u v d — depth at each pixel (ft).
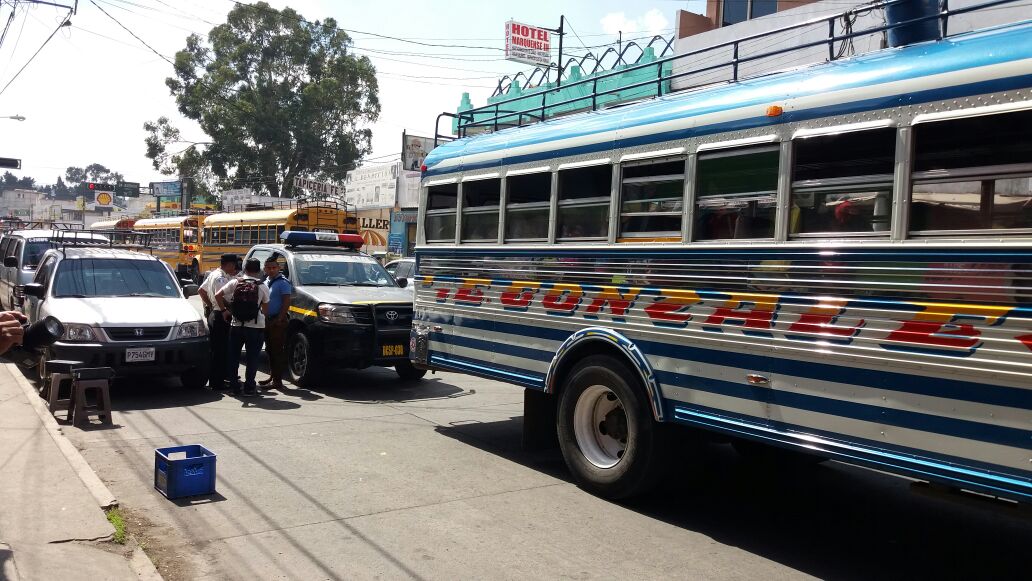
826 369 15.11
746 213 16.98
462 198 25.70
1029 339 12.28
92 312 30.25
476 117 75.25
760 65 48.16
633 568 15.42
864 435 14.46
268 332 33.37
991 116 13.16
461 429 27.12
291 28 154.61
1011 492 12.38
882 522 18.81
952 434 13.17
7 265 47.16
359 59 158.61
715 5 56.44
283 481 20.43
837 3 43.47
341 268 38.14
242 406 29.99
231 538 16.42
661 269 18.54
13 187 541.75
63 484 18.57
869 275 14.52
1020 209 12.72
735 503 20.03
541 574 14.97
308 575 14.66
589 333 20.11
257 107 151.94
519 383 22.76
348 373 39.63
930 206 13.92
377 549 15.99
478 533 17.08
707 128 17.81
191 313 32.35
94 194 428.15
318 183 153.28
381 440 25.18
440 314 26.40
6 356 37.19
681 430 18.98
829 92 15.61
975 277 13.04
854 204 15.07
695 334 17.57
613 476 19.45
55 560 14.21
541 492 20.25
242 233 89.15
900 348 13.94
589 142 20.84
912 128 14.21
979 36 13.98
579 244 20.99
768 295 16.22
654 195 19.06
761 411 16.25
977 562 16.33
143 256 36.27
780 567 15.74
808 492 21.29
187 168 163.02
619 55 58.54
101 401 26.32
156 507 18.22
